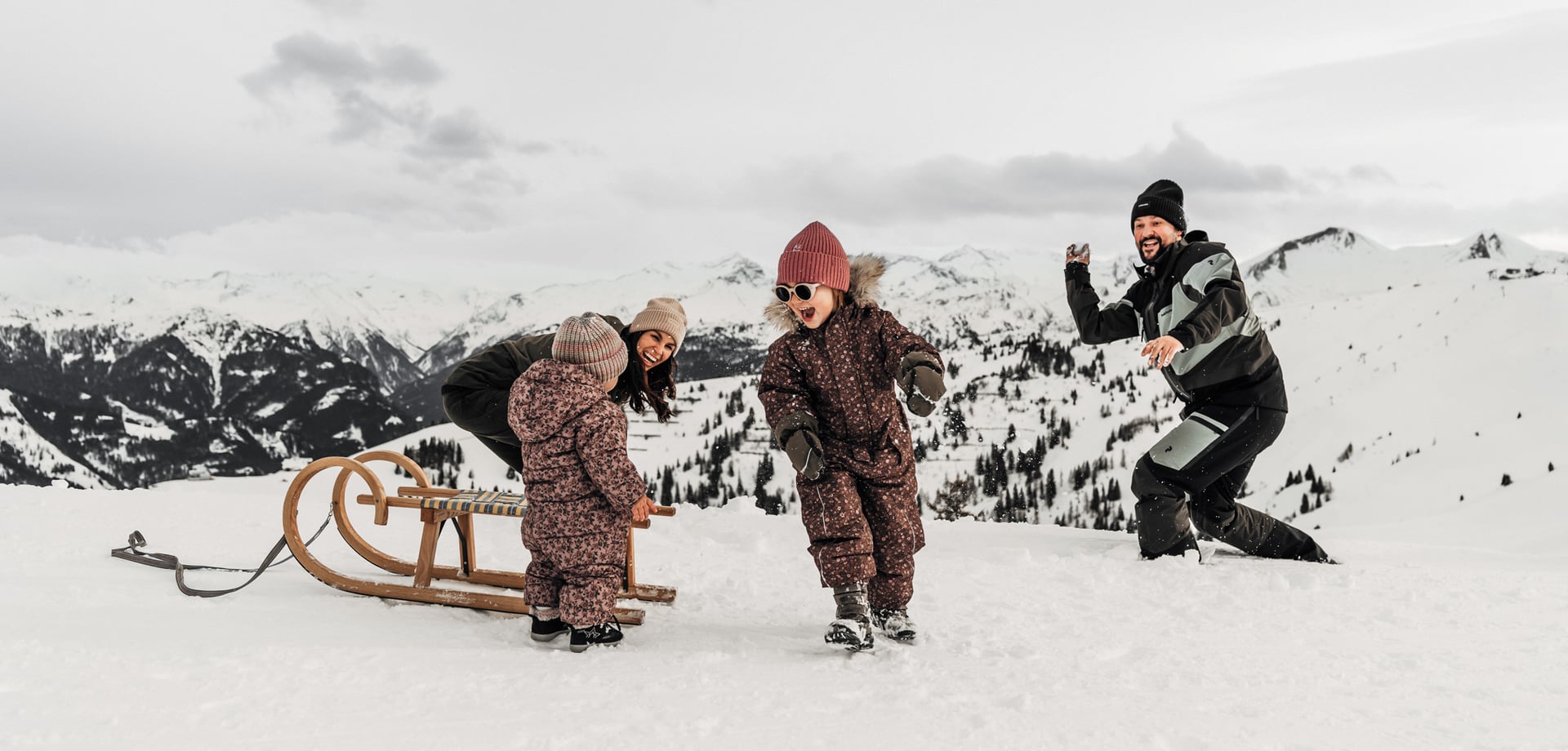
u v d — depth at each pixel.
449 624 4.43
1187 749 2.94
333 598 4.74
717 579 5.75
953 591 5.41
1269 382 5.98
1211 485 6.23
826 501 4.11
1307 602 5.10
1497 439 183.12
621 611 4.57
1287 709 3.30
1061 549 6.79
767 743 2.92
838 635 3.94
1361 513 166.50
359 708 3.13
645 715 3.15
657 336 4.49
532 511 4.08
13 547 5.62
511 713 3.14
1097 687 3.59
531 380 4.00
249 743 2.77
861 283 4.21
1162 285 6.04
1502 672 3.80
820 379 4.17
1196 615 4.82
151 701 3.09
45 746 2.68
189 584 4.91
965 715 3.22
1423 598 5.16
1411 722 3.18
